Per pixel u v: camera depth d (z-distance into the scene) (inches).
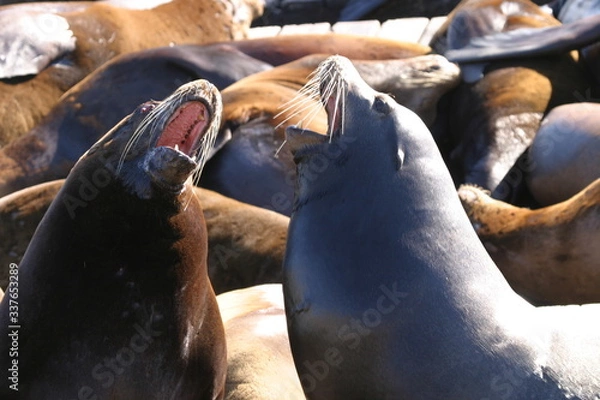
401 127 228.4
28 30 499.5
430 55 466.0
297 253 225.9
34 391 214.4
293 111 398.6
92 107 452.4
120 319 216.2
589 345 212.2
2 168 428.8
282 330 265.9
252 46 493.0
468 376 208.1
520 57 460.8
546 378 206.5
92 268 216.1
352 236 220.8
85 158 222.5
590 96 456.8
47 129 443.8
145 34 541.3
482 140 431.5
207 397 232.8
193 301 223.5
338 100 234.2
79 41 512.1
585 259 311.9
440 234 218.8
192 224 221.9
